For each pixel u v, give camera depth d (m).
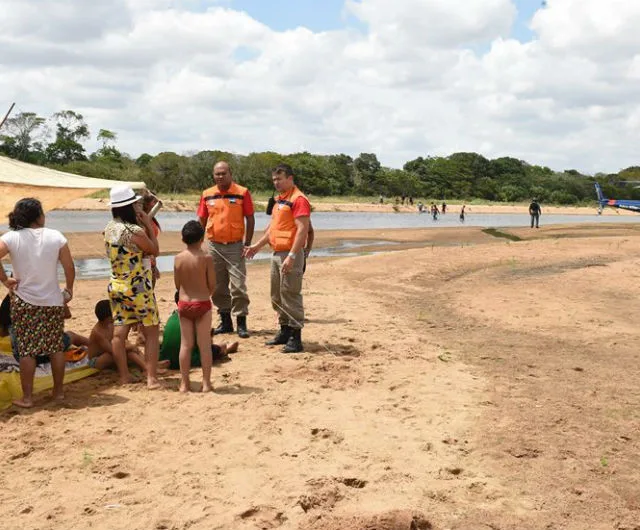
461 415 6.05
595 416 6.10
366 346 8.82
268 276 16.44
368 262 18.98
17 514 4.11
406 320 10.89
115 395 6.47
